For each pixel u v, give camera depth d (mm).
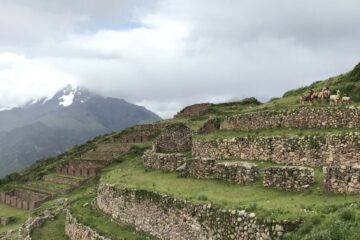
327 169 24750
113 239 30281
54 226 44781
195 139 44938
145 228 30688
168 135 49531
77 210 41594
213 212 23594
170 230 27531
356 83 50625
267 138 35438
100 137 112938
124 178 41031
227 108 83688
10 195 81188
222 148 39719
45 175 88312
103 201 38969
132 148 81062
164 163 42125
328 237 17047
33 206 69562
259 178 30016
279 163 34062
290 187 26562
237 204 23344
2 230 58156
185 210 26047
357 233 16641
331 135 31078
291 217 19672
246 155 37281
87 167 76938
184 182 34094
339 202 21938
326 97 42844
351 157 29781
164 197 28719
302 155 32500
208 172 33969
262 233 20188
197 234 24609
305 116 37656
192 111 89500
